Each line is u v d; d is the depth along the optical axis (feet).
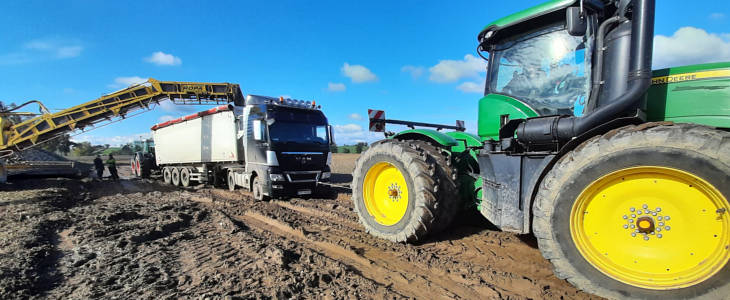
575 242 9.68
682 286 8.32
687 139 8.27
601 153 9.34
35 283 11.30
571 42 12.25
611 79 10.77
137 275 11.91
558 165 10.11
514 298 10.07
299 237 17.31
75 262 13.17
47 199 27.86
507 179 11.96
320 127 33.40
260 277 11.58
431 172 14.17
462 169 16.72
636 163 8.86
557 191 9.96
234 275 11.79
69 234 17.16
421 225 14.14
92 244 15.44
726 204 7.84
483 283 11.07
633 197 9.16
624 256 9.23
